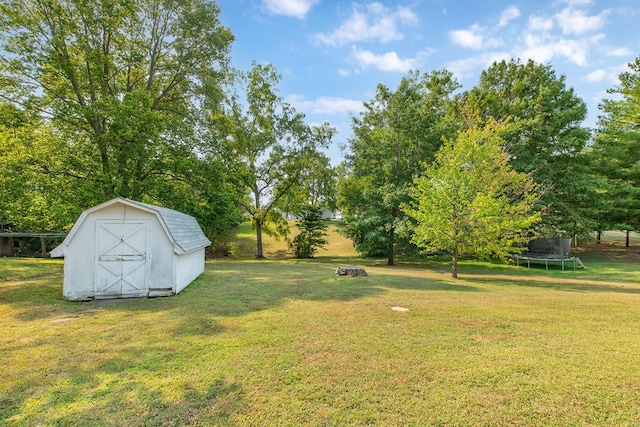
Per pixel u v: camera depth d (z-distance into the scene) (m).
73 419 2.68
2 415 2.73
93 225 7.63
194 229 11.33
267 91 23.06
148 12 15.93
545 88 20.52
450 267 17.55
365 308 6.48
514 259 18.94
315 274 12.27
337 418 2.70
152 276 7.80
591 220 20.55
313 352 4.10
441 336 4.73
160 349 4.20
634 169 21.06
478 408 2.85
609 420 2.68
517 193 13.52
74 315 6.00
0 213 16.80
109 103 13.12
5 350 4.16
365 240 19.39
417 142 18.19
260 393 3.09
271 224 25.45
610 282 11.59
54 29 13.05
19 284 9.11
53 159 13.87
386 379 3.38
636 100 11.29
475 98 21.72
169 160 15.46
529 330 5.05
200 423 2.63
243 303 6.98
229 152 19.17
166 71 17.22
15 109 12.55
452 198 11.62
